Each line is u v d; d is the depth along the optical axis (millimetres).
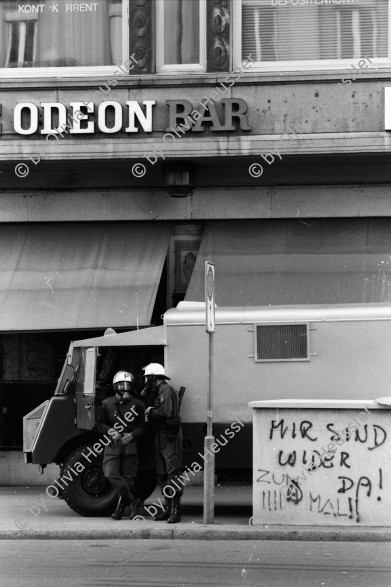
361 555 12633
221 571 11516
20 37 20344
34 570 11633
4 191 20859
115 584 10734
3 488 20562
